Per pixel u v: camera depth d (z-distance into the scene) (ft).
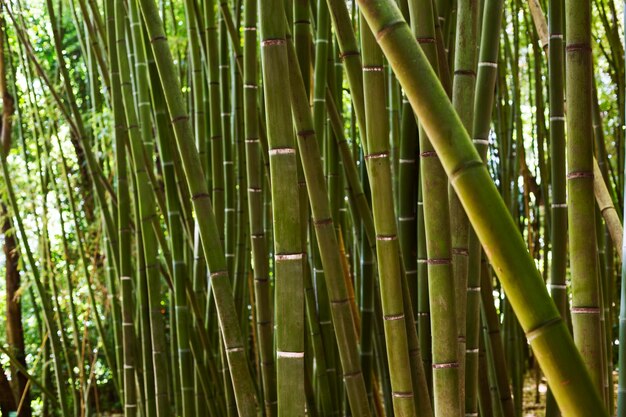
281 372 3.17
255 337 7.39
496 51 3.47
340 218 5.90
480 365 4.16
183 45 11.62
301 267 3.15
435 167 2.89
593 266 2.78
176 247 5.10
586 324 2.77
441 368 2.92
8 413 9.67
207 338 5.61
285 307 3.14
